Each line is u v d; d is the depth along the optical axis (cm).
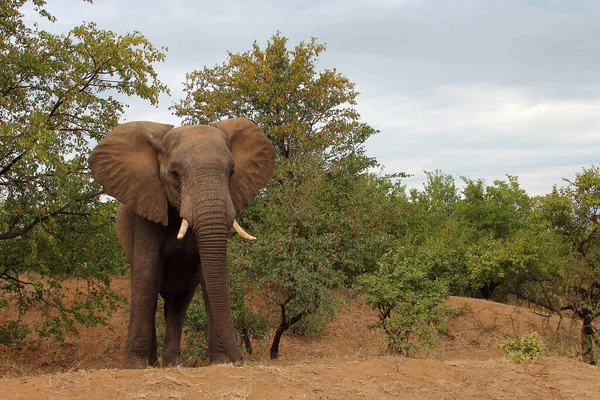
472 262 1950
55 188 1138
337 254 1253
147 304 822
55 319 1266
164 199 828
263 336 1247
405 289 1152
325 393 605
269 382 609
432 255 1348
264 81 2070
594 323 1623
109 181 841
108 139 858
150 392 540
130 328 819
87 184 1184
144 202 827
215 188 757
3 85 1178
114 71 1268
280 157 1759
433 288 1151
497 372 804
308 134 2064
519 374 806
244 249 1190
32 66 1174
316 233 1218
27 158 1038
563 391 750
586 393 750
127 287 1695
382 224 1418
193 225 743
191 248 855
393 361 764
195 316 1192
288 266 1147
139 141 859
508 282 1878
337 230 1267
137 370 616
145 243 838
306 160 1428
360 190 1466
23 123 1155
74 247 1202
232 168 810
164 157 831
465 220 2983
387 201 1491
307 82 2088
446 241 2352
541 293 1656
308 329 1476
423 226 2695
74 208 1190
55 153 1119
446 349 1703
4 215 1112
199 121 2058
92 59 1239
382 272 1163
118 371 607
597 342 1432
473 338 1827
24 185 1148
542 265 1716
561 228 1594
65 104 1215
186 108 2103
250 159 898
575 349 1443
